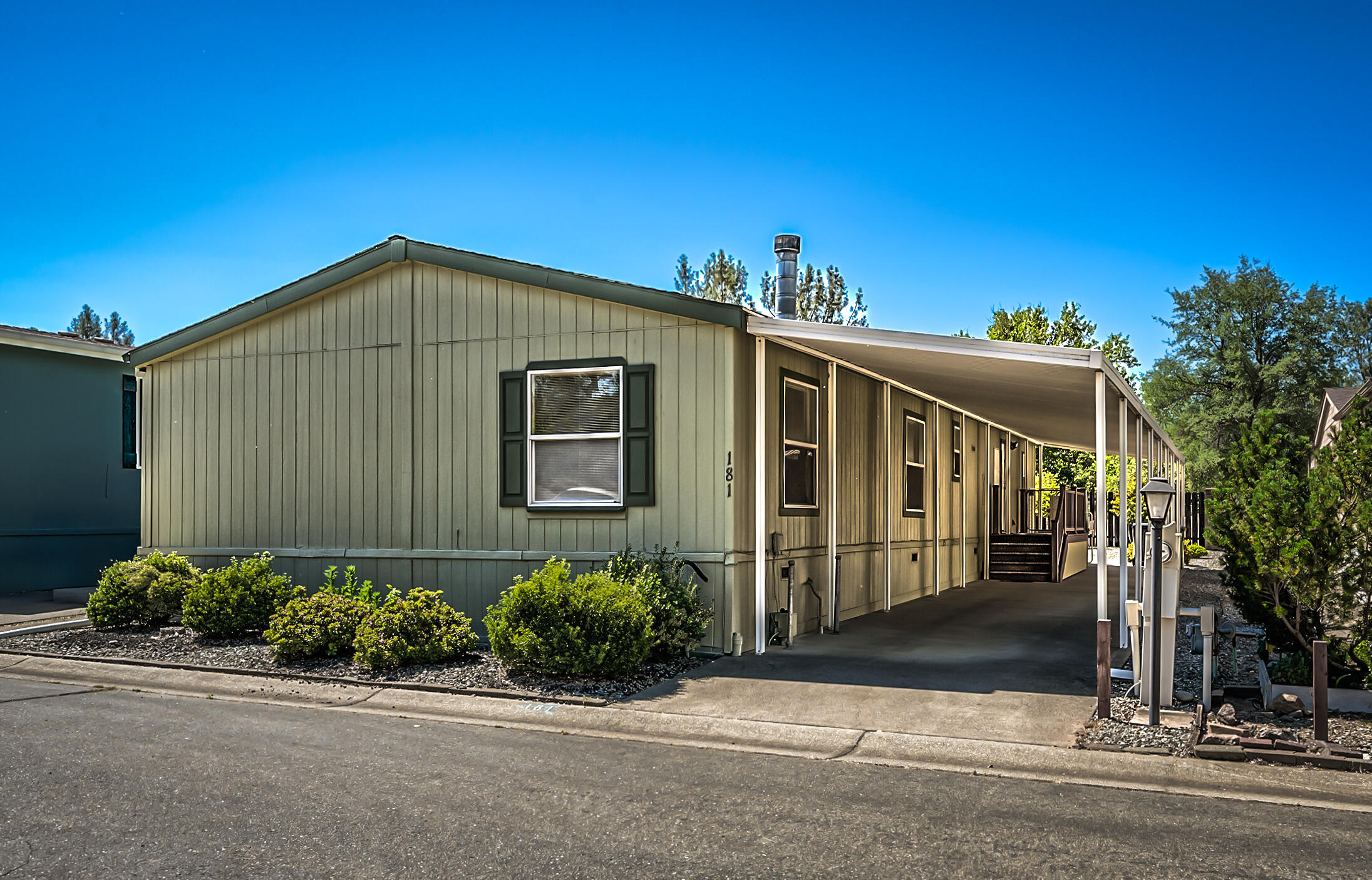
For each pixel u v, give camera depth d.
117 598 11.08
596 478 10.32
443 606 9.56
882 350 9.36
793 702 7.90
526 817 5.07
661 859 4.48
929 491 16.20
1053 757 6.40
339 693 8.38
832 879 4.27
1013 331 32.69
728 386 9.72
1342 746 6.41
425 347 11.14
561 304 10.51
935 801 5.45
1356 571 7.59
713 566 9.73
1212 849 4.66
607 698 7.96
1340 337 49.16
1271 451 8.45
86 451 16.95
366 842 4.68
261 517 11.87
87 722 7.19
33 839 4.68
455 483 10.94
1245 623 11.18
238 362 12.10
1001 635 11.41
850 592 12.77
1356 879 4.29
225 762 6.08
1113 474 28.61
